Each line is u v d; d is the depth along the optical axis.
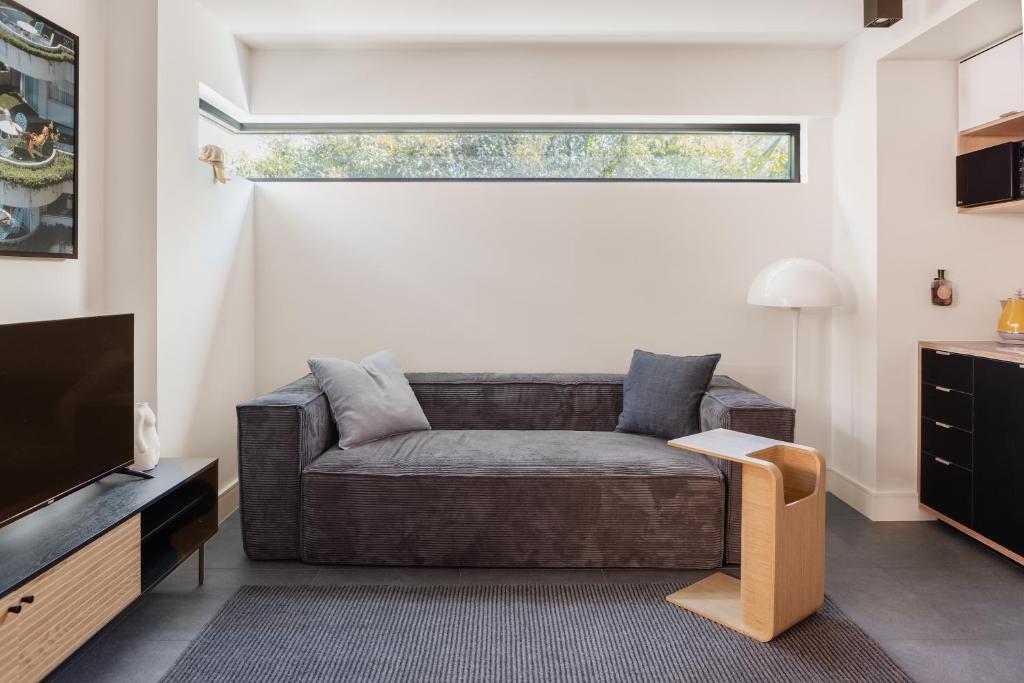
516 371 3.79
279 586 2.54
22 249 2.18
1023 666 1.99
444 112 3.62
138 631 2.19
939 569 2.70
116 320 2.29
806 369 3.78
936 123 3.24
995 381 2.73
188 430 2.96
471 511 2.69
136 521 2.09
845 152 3.58
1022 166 2.83
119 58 2.67
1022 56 2.85
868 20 2.86
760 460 2.15
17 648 1.59
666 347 3.79
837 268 3.69
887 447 3.30
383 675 1.95
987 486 2.78
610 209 3.76
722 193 3.75
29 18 2.19
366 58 3.62
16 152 2.14
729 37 3.46
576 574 2.67
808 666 1.99
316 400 2.90
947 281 3.24
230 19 3.19
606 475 2.70
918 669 1.98
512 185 3.74
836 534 3.10
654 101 3.63
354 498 2.69
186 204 2.93
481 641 2.14
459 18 3.17
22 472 1.85
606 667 1.99
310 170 3.87
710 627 2.23
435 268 3.76
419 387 3.48
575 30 3.35
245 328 3.62
